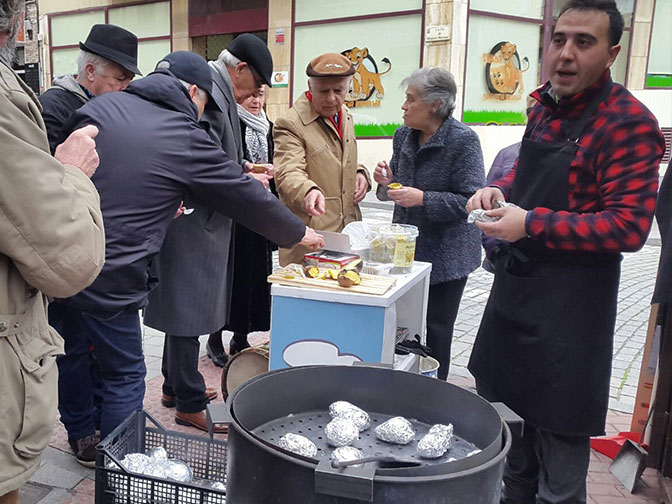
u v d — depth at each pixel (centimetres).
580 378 186
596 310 184
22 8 138
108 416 232
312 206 286
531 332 191
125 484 182
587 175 177
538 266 189
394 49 1128
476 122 1152
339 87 313
